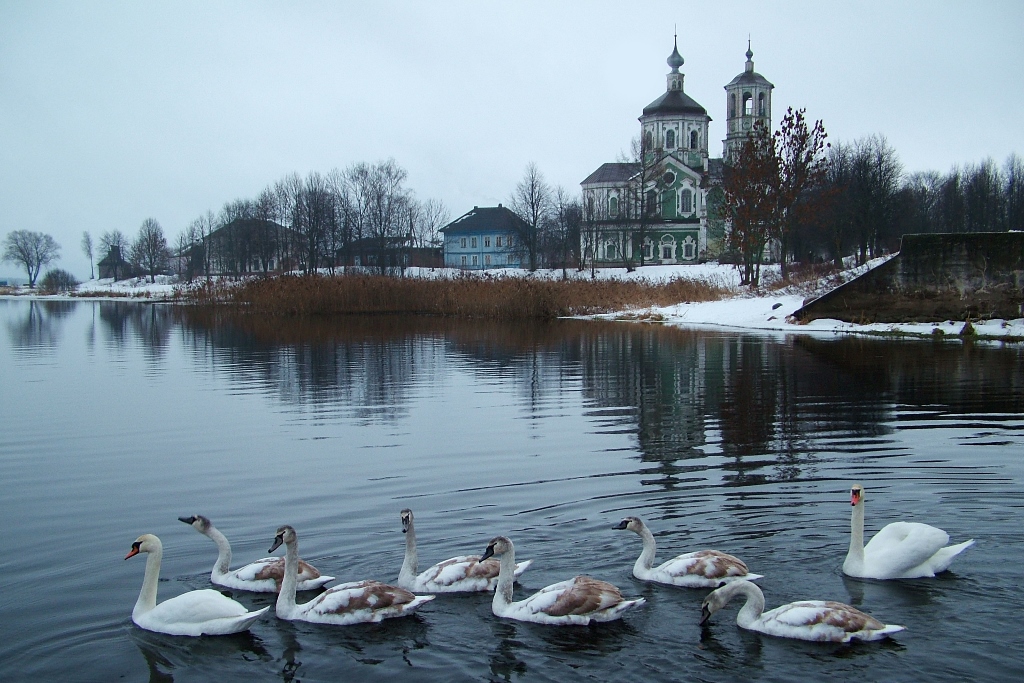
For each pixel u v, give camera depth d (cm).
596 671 743
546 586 908
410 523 928
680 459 1437
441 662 768
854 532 916
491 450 1540
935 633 787
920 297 3862
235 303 6362
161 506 1217
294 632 831
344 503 1212
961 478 1273
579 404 2034
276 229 11356
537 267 10431
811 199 5938
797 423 1736
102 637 816
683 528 1062
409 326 4619
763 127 5922
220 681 738
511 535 1055
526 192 10112
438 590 911
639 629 818
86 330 4659
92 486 1333
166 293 10188
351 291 5547
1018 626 797
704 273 7875
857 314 3997
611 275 8775
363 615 843
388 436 1691
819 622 778
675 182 10362
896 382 2281
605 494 1223
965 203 9381
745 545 999
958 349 3078
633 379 2439
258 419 1905
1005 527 1046
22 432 1772
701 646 782
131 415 1967
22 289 14175
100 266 17075
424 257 12900
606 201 10812
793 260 8231
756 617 816
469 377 2556
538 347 3412
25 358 3244
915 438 1568
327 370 2770
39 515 1182
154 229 15288
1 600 894
